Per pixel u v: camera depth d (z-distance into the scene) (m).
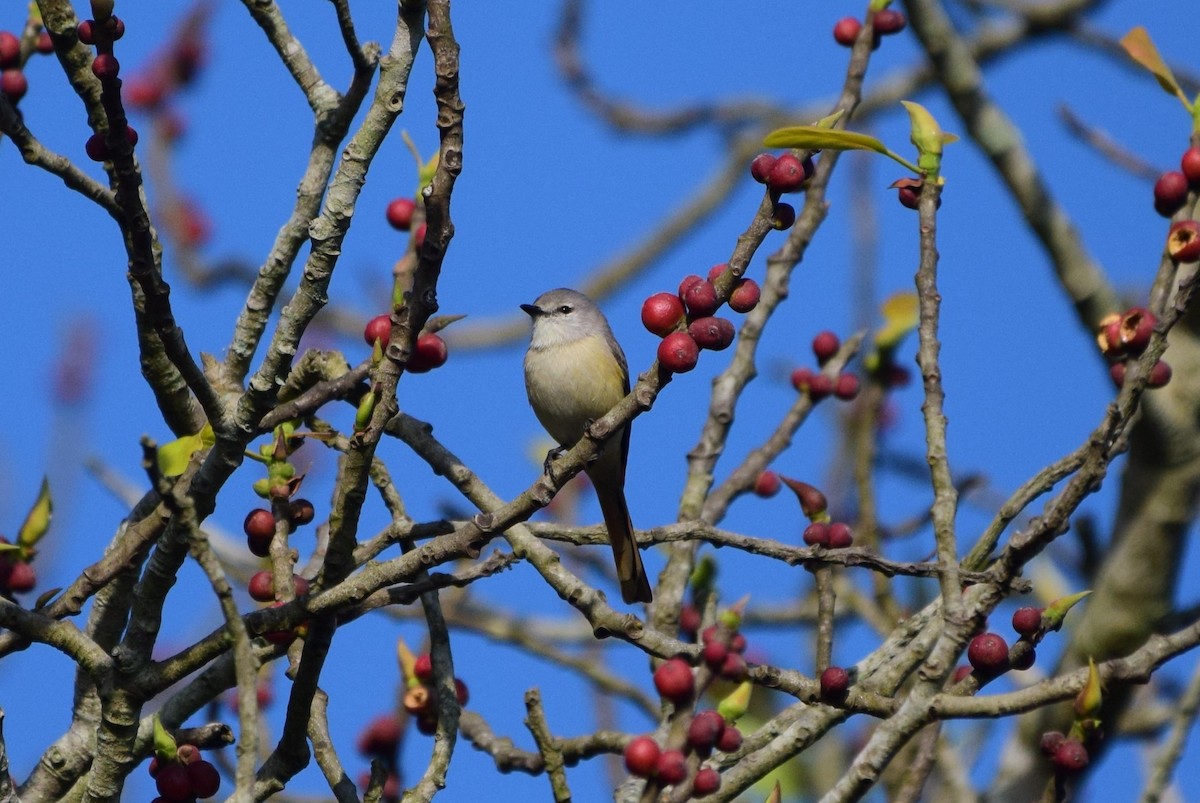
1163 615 12.45
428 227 7.90
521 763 10.90
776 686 8.03
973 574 8.25
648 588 11.93
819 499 9.44
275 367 8.03
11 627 8.12
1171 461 12.41
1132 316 8.48
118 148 7.41
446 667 9.66
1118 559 12.55
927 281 8.62
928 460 8.35
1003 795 11.84
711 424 12.25
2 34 10.23
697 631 10.90
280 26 9.96
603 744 10.68
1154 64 8.57
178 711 9.04
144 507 9.72
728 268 7.33
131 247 7.46
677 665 6.57
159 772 7.66
